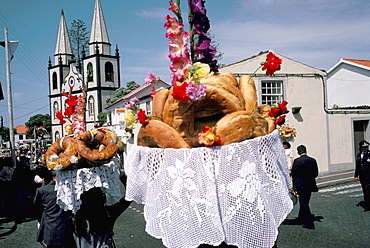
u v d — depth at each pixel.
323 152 17.97
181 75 2.89
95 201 3.97
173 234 2.70
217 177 2.68
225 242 2.73
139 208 11.40
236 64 15.91
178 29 2.92
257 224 2.63
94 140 3.90
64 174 3.88
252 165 2.69
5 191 10.36
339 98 25.47
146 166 2.92
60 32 65.56
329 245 6.74
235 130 2.68
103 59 54.88
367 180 9.55
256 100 2.92
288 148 9.01
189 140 2.85
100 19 55.84
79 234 3.94
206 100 2.73
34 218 10.91
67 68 65.25
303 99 17.50
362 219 8.68
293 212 9.79
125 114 3.18
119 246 7.33
